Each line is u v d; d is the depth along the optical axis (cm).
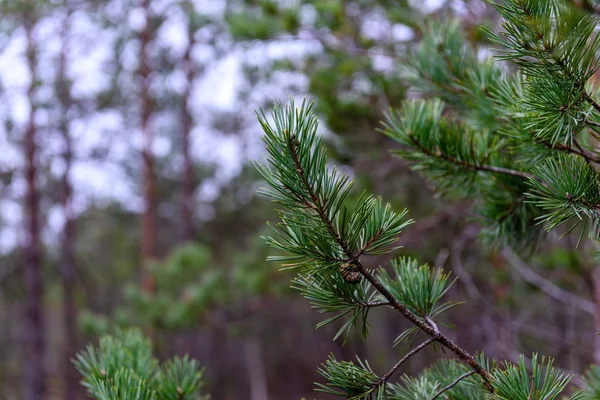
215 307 566
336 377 110
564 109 102
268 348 1548
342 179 97
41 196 952
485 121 152
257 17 421
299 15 398
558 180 107
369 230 101
